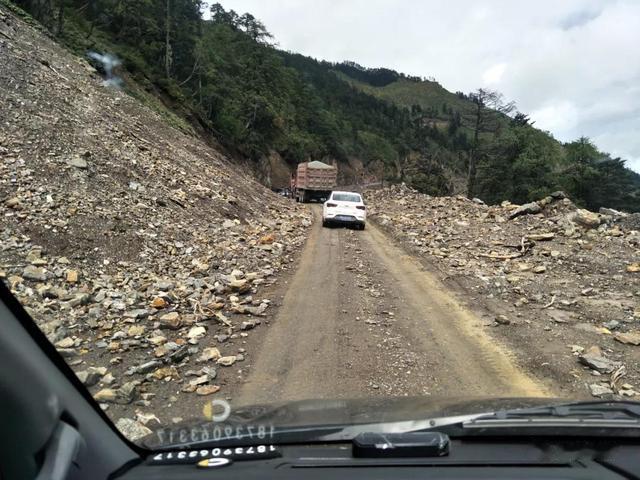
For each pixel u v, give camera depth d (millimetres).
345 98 175250
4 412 1554
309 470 1862
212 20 103938
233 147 59469
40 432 1626
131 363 5879
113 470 1876
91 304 7523
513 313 8930
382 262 13727
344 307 8969
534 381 5996
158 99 40469
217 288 9234
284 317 8242
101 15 46781
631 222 17578
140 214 12422
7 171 11156
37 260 8328
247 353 6566
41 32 25938
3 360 1578
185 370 5898
